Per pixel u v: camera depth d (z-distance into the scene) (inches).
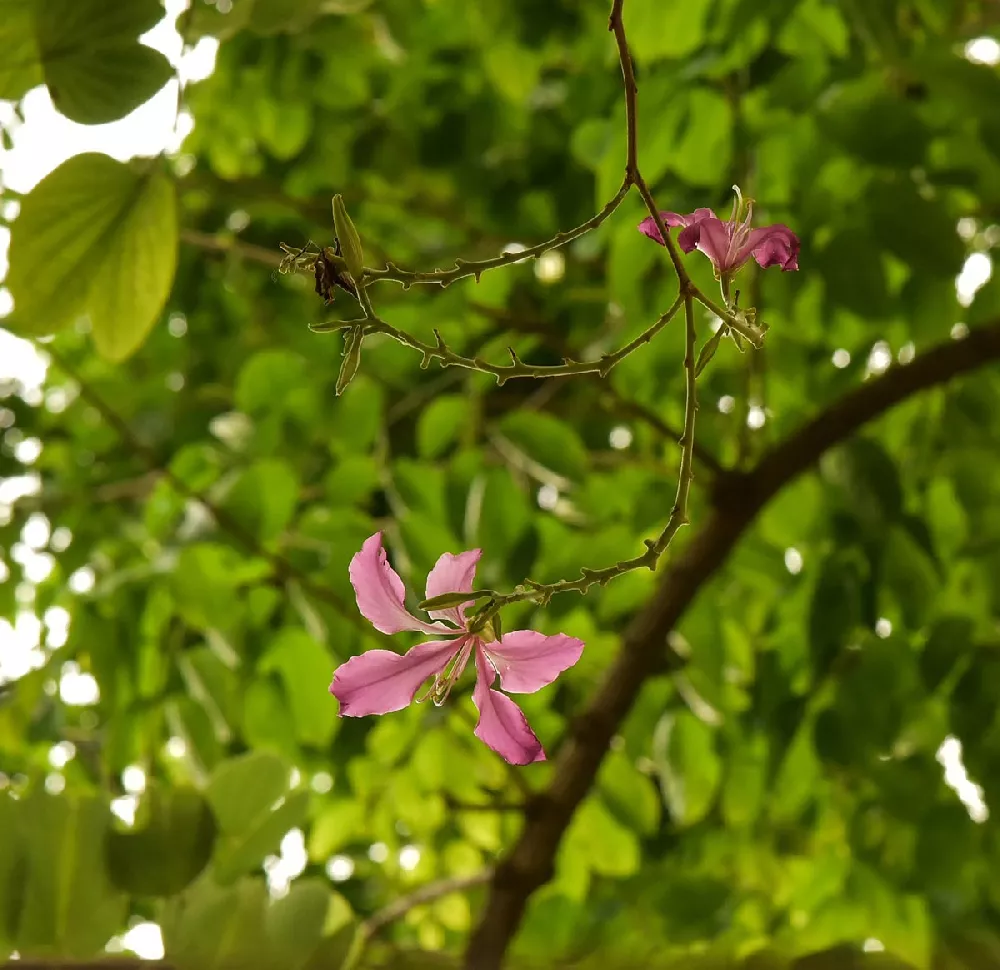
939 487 62.3
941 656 53.9
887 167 49.5
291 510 54.2
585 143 61.2
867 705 55.7
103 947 42.9
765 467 57.7
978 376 59.1
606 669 60.8
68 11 36.5
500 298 63.6
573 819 59.1
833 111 49.9
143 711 60.5
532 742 31.9
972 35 60.8
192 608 53.0
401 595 32.0
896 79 53.1
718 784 64.2
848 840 61.1
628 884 65.3
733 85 54.9
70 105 37.3
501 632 31.9
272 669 58.6
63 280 38.2
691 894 60.9
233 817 44.4
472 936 54.3
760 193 55.4
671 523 32.4
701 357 33.5
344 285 31.7
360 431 63.0
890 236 49.9
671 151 54.6
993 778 52.9
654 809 63.2
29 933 42.5
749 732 63.2
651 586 61.4
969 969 57.3
